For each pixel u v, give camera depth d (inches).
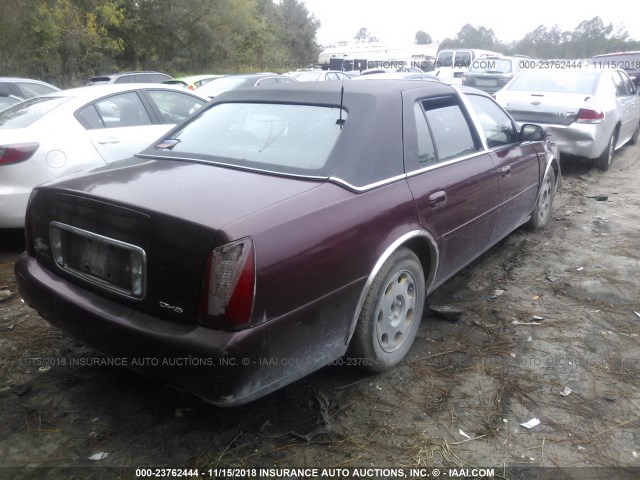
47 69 926.4
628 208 265.4
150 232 93.0
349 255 104.7
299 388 119.7
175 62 1286.9
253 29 1588.3
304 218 97.5
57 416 110.0
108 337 98.0
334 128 119.7
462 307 161.0
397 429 108.3
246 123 130.9
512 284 177.8
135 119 232.7
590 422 111.9
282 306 93.0
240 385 90.0
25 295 116.9
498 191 165.3
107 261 101.2
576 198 284.8
